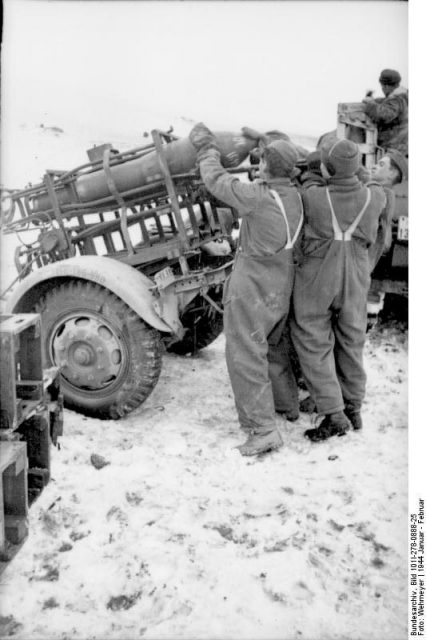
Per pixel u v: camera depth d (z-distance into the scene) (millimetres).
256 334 3203
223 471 3033
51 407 2818
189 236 3785
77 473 2945
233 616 2082
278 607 2129
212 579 2250
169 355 4914
